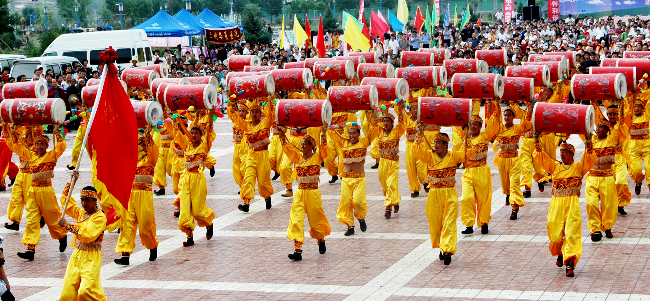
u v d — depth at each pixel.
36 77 25.67
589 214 12.09
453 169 11.27
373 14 39.44
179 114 13.33
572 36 41.53
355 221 14.14
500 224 13.52
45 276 11.29
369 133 13.67
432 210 11.33
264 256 12.00
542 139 15.41
